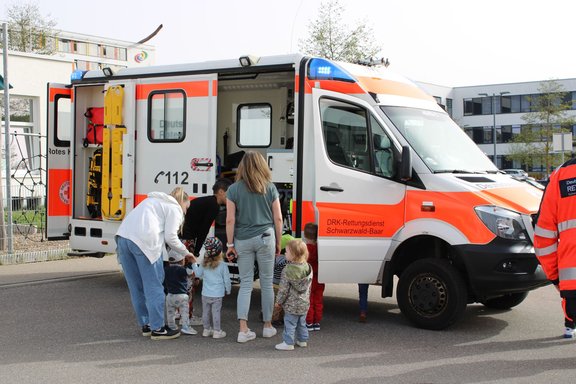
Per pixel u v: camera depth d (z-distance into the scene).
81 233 10.04
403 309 7.41
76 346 6.54
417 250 7.72
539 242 5.31
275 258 7.45
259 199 6.70
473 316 8.09
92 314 7.93
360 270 7.45
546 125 47.38
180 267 7.04
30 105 23.89
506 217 6.87
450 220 7.02
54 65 24.23
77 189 10.21
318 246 7.34
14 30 37.97
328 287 9.98
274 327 7.41
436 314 7.18
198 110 8.76
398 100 7.92
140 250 6.63
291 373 5.73
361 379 5.57
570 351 6.51
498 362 6.10
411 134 7.59
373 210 7.41
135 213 6.74
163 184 9.10
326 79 7.69
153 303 6.72
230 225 6.69
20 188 17.92
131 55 52.91
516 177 8.04
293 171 7.75
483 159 8.12
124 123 9.41
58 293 9.16
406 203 7.29
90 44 51.25
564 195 5.12
